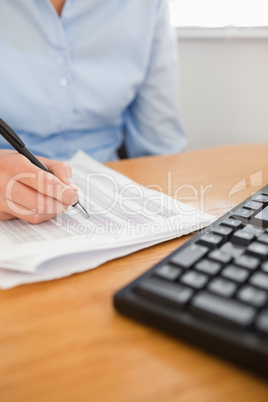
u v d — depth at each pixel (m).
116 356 0.22
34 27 0.72
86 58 0.81
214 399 0.19
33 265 0.30
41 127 0.79
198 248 0.30
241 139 1.28
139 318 0.25
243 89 1.23
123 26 0.82
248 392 0.20
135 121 1.00
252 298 0.23
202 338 0.22
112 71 0.84
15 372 0.21
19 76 0.73
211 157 0.71
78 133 0.87
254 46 1.17
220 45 1.21
